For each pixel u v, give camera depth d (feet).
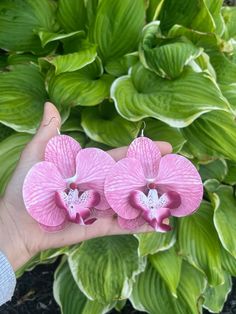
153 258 1.13
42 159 0.80
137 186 0.75
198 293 1.17
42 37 1.07
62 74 1.04
